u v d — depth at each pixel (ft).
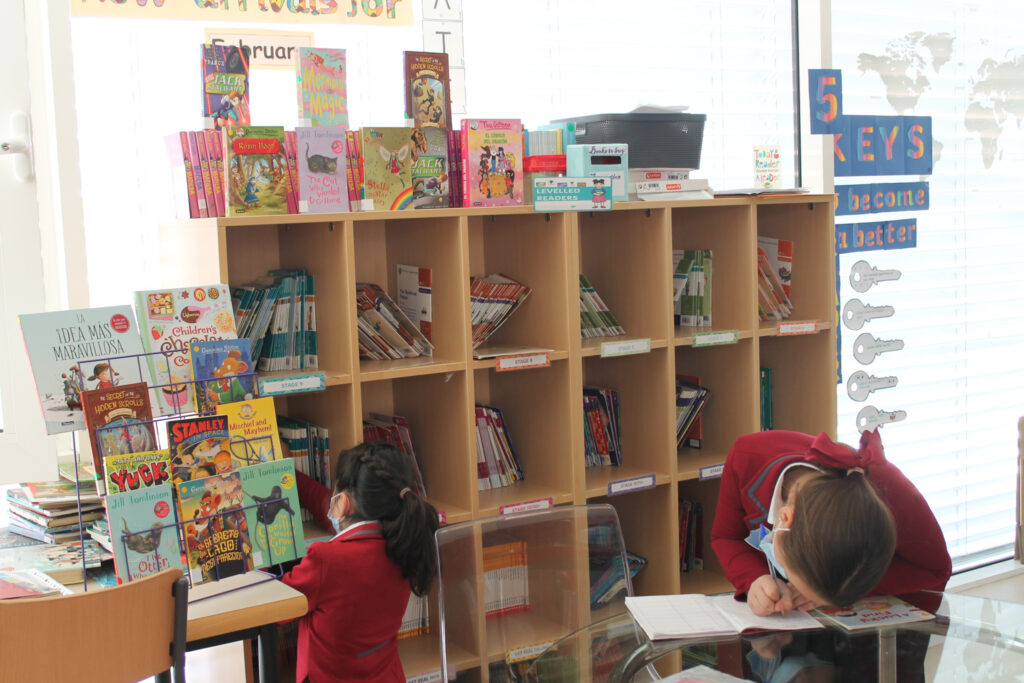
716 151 11.72
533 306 9.23
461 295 8.28
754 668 5.26
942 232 13.57
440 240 8.51
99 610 5.12
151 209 8.59
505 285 8.96
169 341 6.57
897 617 5.91
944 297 13.69
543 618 7.49
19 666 4.99
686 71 11.40
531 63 10.32
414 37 9.64
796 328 10.06
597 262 10.22
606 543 7.68
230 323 6.84
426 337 8.87
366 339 8.34
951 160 13.58
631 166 9.37
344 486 7.13
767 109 12.09
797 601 6.04
